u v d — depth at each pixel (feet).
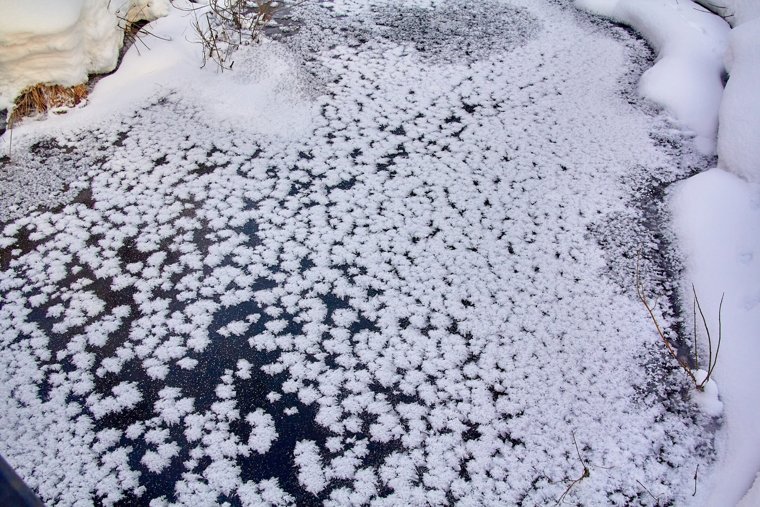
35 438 6.47
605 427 6.50
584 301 7.71
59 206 9.08
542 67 11.87
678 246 8.30
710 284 7.63
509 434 6.49
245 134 10.32
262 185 9.43
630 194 9.14
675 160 9.68
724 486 5.97
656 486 6.05
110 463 6.28
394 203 9.11
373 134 10.34
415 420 6.62
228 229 8.77
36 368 7.14
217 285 8.05
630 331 7.38
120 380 7.03
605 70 11.77
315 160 9.85
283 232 8.71
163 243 8.59
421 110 10.83
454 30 13.01
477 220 8.82
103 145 10.03
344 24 13.17
